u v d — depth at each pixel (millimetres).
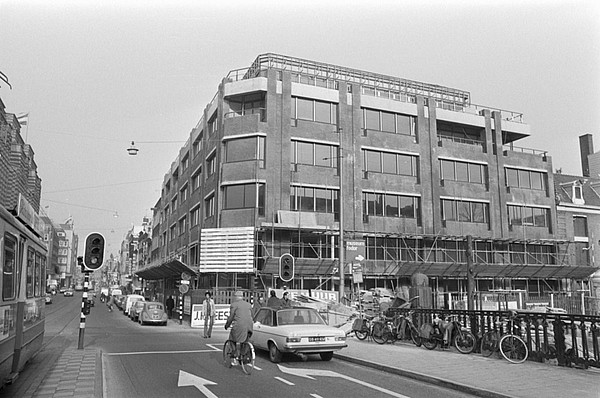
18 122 37781
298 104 36188
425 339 15367
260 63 38438
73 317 36594
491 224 40844
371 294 31453
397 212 37812
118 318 37000
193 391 9203
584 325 11000
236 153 34625
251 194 33719
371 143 37500
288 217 33438
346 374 11258
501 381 9695
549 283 42906
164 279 53875
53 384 9539
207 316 20469
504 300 33469
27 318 10000
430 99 40531
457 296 37875
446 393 9227
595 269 42000
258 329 13852
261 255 33094
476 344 13703
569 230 45031
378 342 16953
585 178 51094
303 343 12398
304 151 35594
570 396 8391
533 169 43969
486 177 41812
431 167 39344
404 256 37438
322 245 34719
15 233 8734
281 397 8719
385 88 41312
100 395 8594
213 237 33250
